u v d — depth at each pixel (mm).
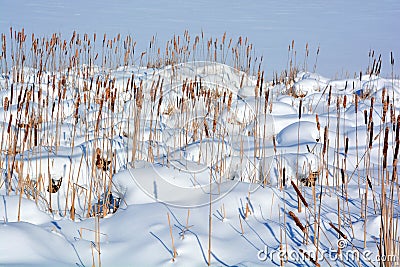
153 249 3180
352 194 4242
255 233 3449
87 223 3643
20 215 3533
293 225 3570
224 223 3559
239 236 3404
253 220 3637
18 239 2984
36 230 3184
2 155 4867
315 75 10219
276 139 6004
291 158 4711
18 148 5137
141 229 3439
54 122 6289
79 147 5133
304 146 5387
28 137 5309
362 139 5863
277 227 3529
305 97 8508
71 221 3646
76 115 5629
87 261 3051
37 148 5062
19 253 2875
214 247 3232
